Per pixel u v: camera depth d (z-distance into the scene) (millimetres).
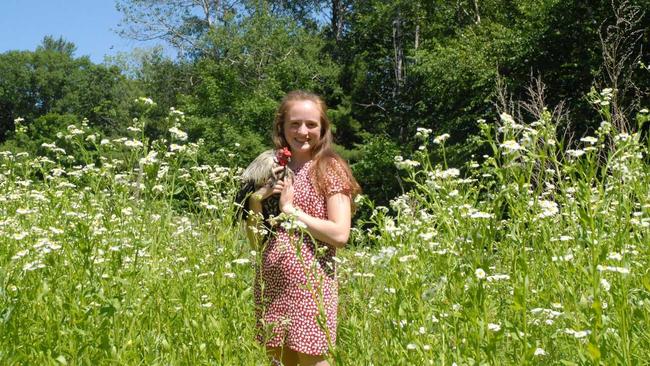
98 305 3650
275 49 33375
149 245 4207
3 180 6988
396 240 3996
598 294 2779
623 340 2721
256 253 4090
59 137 4715
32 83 64500
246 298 4047
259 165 4195
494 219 3143
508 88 22438
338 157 4141
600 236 3053
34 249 4336
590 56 20531
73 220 4117
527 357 2754
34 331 3598
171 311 4070
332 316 3982
